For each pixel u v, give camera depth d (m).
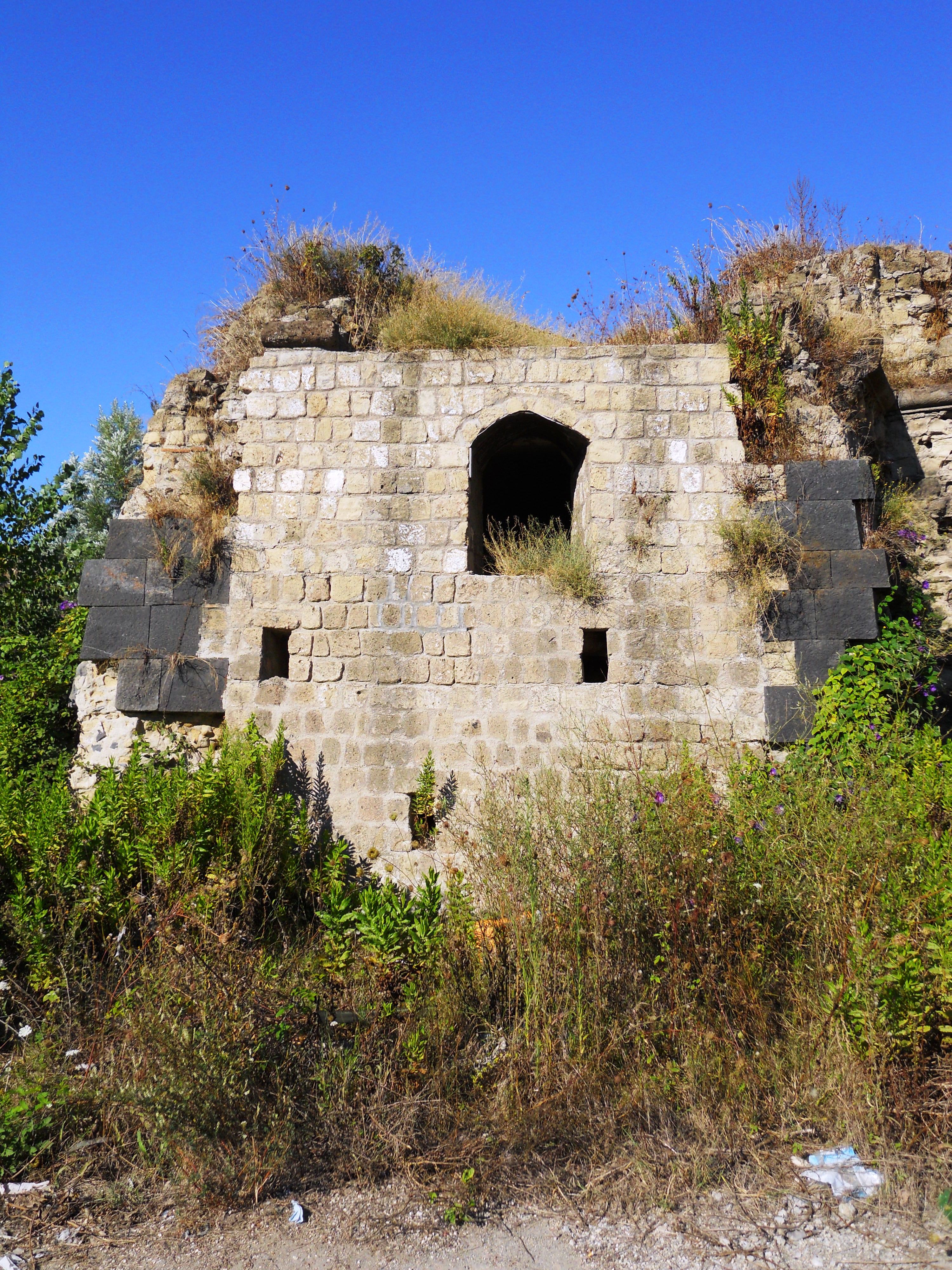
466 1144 4.58
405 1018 5.44
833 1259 3.79
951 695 8.91
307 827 7.60
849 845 5.31
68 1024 5.39
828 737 7.54
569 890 5.47
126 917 6.23
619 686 8.02
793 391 8.80
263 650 8.24
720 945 5.18
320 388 8.61
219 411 9.34
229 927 6.14
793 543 8.08
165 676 8.20
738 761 7.55
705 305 9.95
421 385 8.58
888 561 8.62
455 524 8.34
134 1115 4.68
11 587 11.07
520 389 8.52
